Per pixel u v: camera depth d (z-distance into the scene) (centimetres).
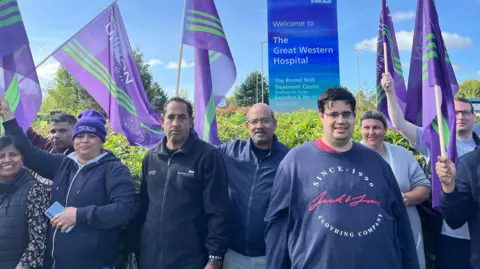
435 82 309
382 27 464
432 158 316
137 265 337
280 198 256
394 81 462
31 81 349
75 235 288
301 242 240
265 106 348
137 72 530
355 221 231
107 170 308
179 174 308
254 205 328
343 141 246
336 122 244
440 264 342
